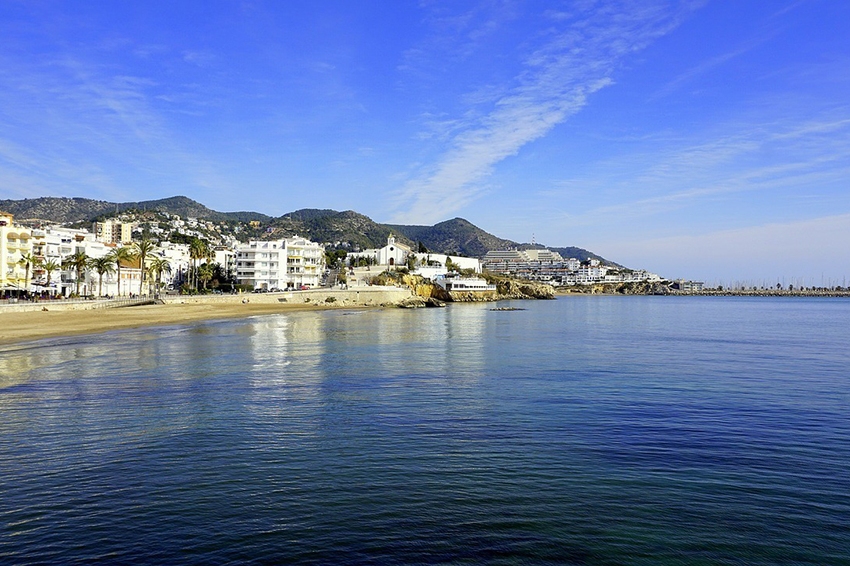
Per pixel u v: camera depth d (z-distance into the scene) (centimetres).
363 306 17088
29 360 4575
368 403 3042
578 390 3469
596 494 1773
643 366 4575
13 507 1645
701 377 4006
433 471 1966
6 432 2406
